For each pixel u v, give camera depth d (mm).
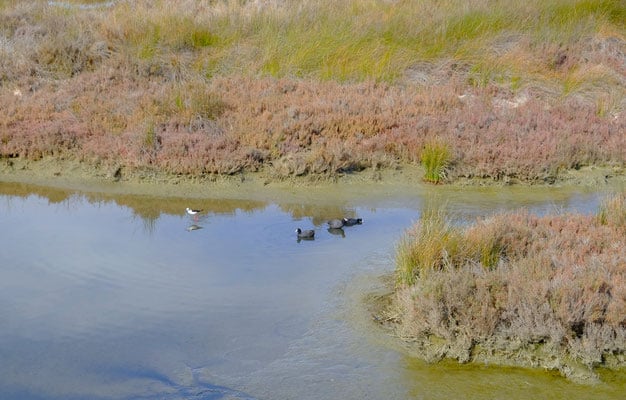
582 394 5953
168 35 17531
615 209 9336
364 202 11430
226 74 16484
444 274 7176
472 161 12711
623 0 19766
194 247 9172
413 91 15602
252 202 11414
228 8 19484
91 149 12844
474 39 17484
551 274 7176
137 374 6121
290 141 13180
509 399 5855
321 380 6062
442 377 6160
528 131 14039
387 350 6551
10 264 8508
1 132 13234
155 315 7184
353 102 14656
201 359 6375
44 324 6977
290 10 18859
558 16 19016
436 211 10836
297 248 9133
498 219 8805
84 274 8219
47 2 21203
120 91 15344
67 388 5887
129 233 9766
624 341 6414
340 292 7738
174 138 13000
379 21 17984
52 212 10773
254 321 7074
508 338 6543
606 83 16547
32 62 16453
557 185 12594
